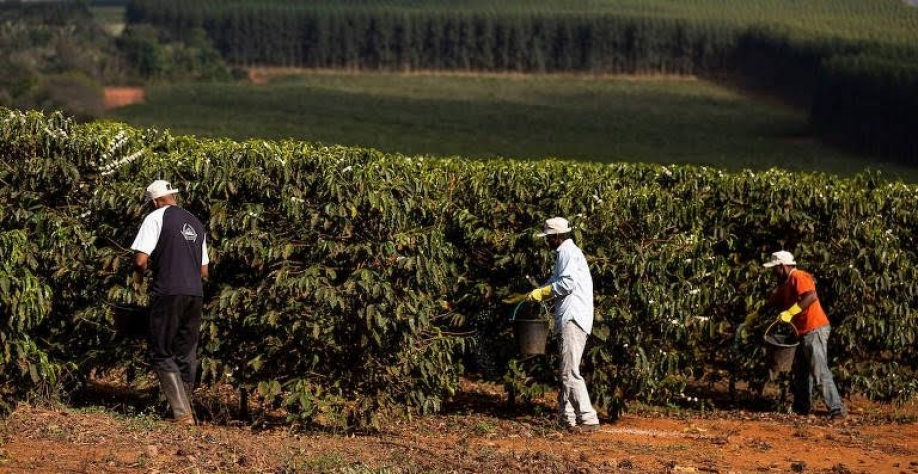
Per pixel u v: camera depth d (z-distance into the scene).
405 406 28.25
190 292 25.48
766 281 35.12
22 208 27.45
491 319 31.80
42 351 26.80
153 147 31.42
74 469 20.20
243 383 27.19
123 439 23.00
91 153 28.06
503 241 31.33
